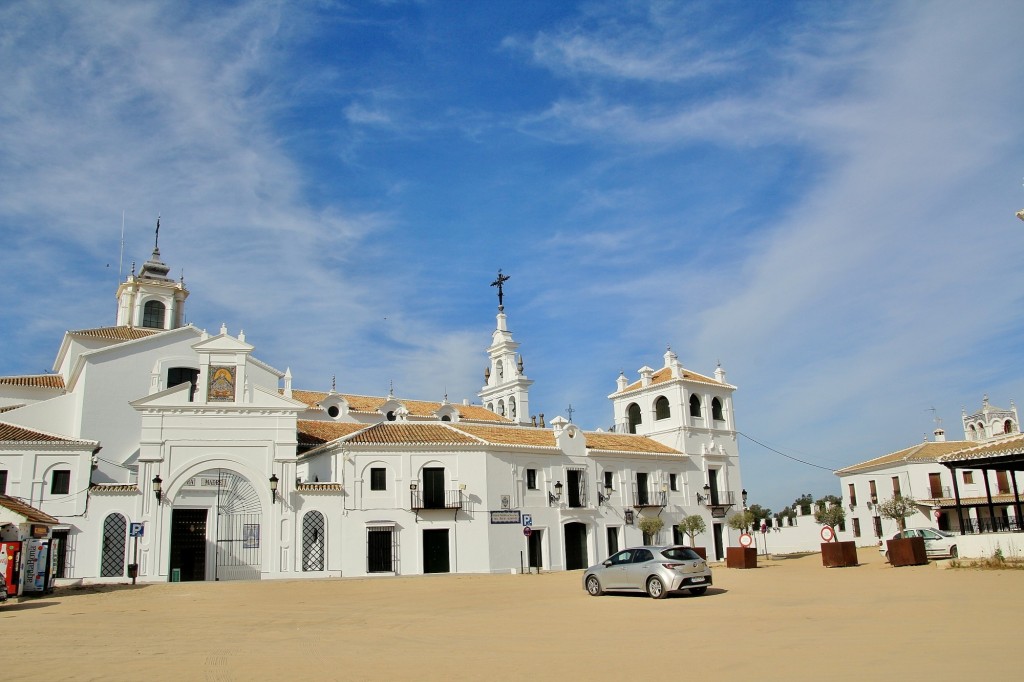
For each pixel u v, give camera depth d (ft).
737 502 189.47
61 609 70.28
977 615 49.73
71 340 147.95
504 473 143.64
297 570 122.31
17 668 38.73
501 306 221.66
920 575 82.28
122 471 134.31
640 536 165.07
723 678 33.76
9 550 79.30
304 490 125.80
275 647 45.93
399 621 59.21
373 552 129.59
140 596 83.97
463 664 39.04
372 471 132.46
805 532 212.64
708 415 189.67
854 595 66.64
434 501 135.03
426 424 147.02
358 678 35.58
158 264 174.60
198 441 123.13
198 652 44.06
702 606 63.26
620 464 166.20
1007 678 31.17
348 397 175.01
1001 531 96.94
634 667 37.17
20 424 127.54
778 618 53.62
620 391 197.98
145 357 140.87
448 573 130.11
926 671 33.19
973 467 103.19
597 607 65.72
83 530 114.01
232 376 127.34
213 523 121.90
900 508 147.84
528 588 89.61
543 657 40.75
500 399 211.00
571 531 153.89
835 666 35.24
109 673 37.24
